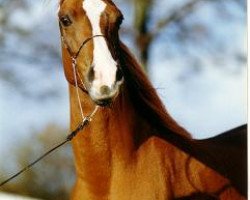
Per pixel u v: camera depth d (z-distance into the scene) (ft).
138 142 18.16
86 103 18.10
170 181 18.16
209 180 18.86
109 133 17.90
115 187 17.79
